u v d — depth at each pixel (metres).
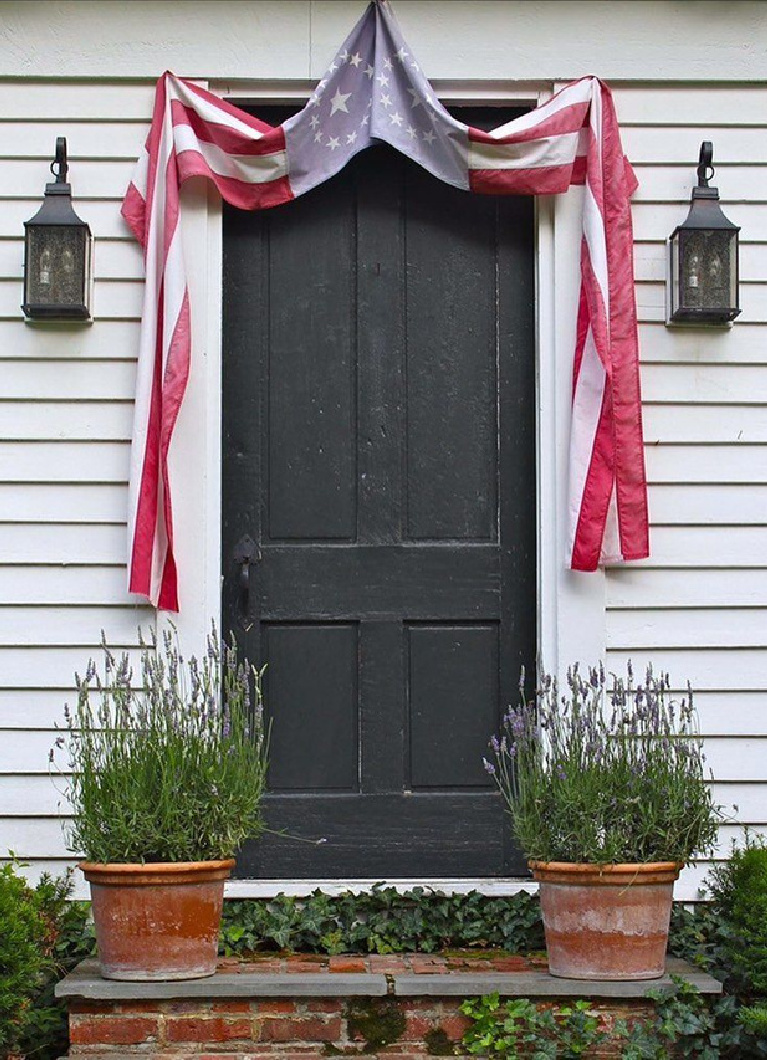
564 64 5.23
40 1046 4.39
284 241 5.29
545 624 5.12
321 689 5.20
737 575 5.15
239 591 5.20
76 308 5.02
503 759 5.20
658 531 5.14
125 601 5.06
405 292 5.30
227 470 5.23
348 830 5.16
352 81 5.13
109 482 5.09
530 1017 4.18
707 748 5.11
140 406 4.99
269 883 5.04
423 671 5.22
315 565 5.22
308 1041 4.24
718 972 4.54
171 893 4.24
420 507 5.25
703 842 4.48
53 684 5.04
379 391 5.27
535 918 4.87
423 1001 4.27
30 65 5.18
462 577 5.23
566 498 5.12
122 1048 4.20
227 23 5.20
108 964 4.26
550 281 5.20
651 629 5.12
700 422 5.18
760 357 5.20
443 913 4.89
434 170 5.09
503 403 5.28
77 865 4.68
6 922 4.23
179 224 5.03
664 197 5.23
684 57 5.25
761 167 5.26
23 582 5.07
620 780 4.41
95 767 4.43
